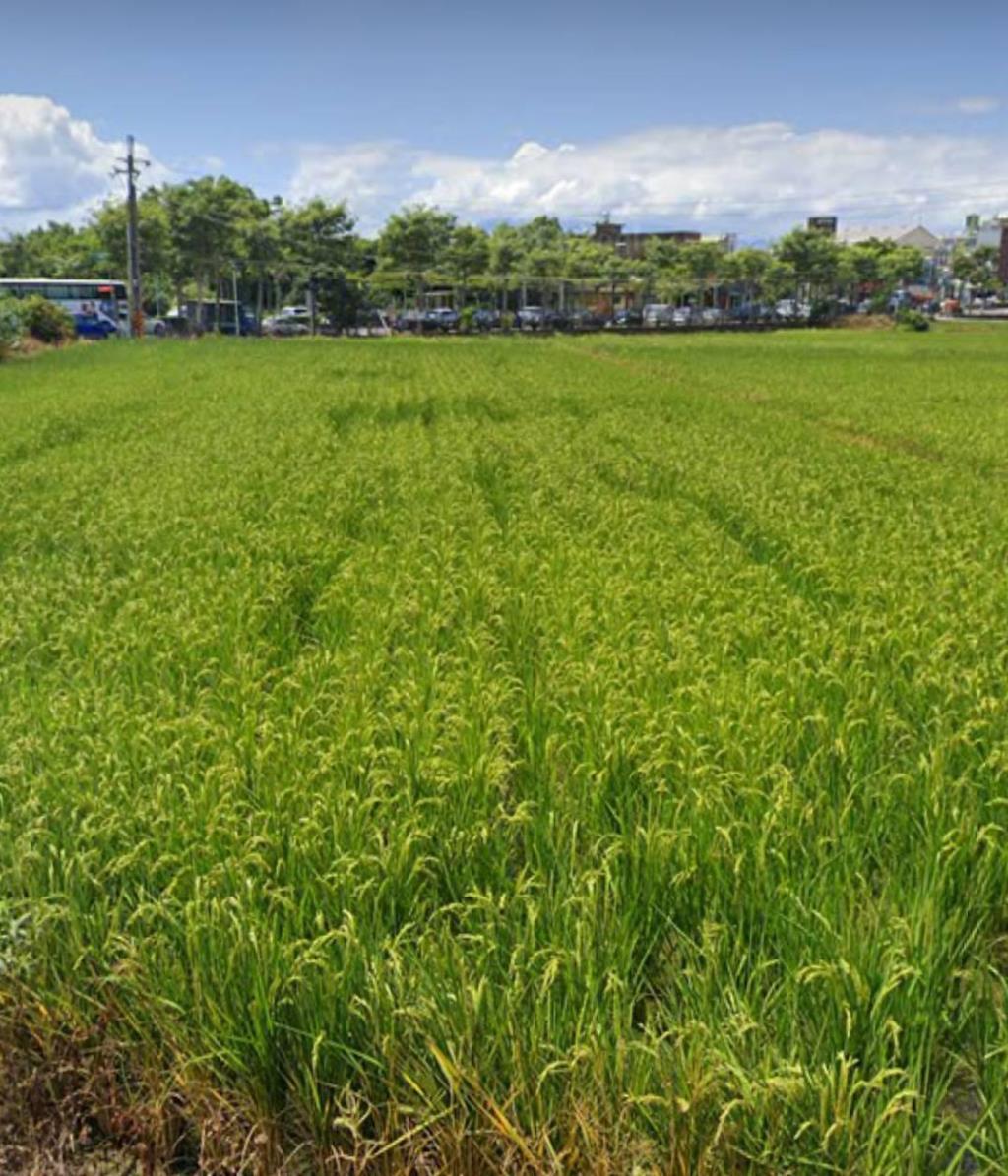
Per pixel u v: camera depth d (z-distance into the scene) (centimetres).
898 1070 313
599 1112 328
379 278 9156
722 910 416
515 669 677
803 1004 365
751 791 468
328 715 570
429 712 553
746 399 2948
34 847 436
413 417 2273
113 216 7388
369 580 856
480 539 1008
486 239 9675
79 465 1492
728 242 14950
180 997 370
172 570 907
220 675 646
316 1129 346
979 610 758
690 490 1336
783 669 618
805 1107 318
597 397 2748
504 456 1625
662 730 538
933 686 602
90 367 3831
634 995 382
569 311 10719
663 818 470
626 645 678
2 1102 384
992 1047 355
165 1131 362
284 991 361
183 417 2161
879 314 10094
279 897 391
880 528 1071
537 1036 338
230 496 1201
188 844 438
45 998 384
